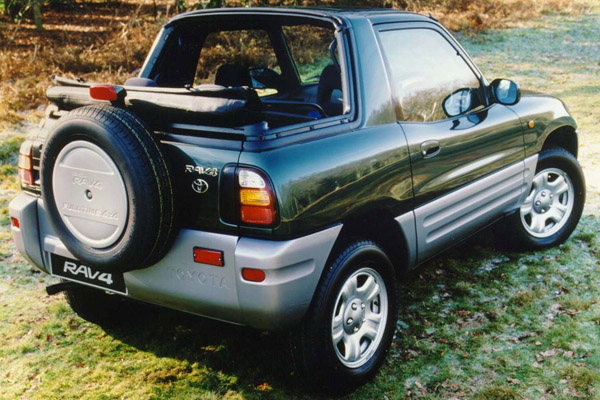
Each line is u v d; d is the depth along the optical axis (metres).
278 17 3.45
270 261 2.46
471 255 4.57
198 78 6.76
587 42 15.53
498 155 3.91
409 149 3.14
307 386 2.90
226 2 12.27
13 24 15.36
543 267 4.38
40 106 9.20
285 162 2.51
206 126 2.60
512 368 3.20
